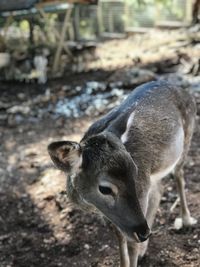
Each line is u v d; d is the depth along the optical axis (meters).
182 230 0.94
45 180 1.17
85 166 0.64
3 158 1.33
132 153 0.70
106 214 0.65
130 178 0.62
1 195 1.15
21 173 1.24
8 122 1.57
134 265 0.78
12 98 1.83
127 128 0.69
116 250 0.92
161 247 0.91
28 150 1.35
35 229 1.02
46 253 0.95
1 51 2.06
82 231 0.99
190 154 1.20
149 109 0.75
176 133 0.77
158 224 0.97
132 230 0.62
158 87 0.80
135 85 1.73
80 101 1.68
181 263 0.87
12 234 1.02
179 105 0.81
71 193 0.71
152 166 0.73
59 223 1.02
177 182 0.92
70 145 0.63
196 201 1.02
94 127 0.72
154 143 0.73
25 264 0.93
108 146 0.63
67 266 0.91
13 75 2.03
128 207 0.62
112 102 1.62
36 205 1.09
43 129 1.50
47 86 1.93
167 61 1.99
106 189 0.63
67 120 1.54
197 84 1.63
